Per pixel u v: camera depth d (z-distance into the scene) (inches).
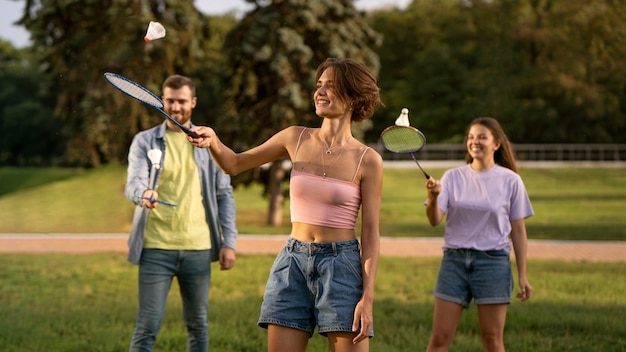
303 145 157.2
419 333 290.5
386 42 2327.8
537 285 416.8
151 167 213.6
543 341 277.4
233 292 393.7
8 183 1768.0
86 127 848.9
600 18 1330.0
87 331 293.3
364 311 146.3
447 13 2198.6
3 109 2664.9
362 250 152.5
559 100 1886.1
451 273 215.5
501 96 1779.0
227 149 156.8
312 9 888.9
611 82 1627.7
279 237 723.4
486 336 214.2
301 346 152.6
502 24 1782.7
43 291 393.1
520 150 1929.1
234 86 895.7
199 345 217.8
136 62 831.7
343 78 152.5
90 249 615.2
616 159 1935.3
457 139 2164.1
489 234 213.8
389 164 1636.3
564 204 1136.2
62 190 1291.8
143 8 828.0
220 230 223.6
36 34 862.5
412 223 952.3
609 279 442.0
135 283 424.8
